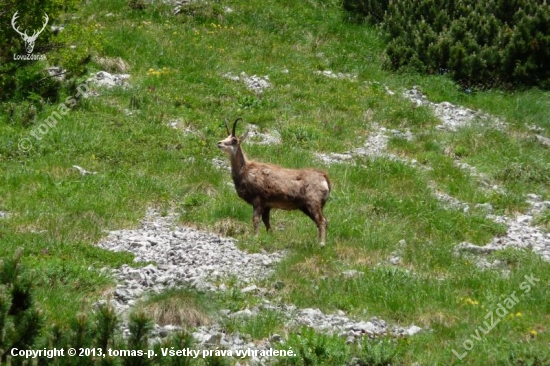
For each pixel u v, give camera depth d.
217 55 95.25
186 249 52.12
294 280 47.62
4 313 27.83
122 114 76.81
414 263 53.25
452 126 87.31
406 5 112.25
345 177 67.75
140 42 93.31
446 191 70.19
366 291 46.84
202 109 81.75
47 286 42.53
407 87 98.25
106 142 69.62
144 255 50.56
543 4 107.56
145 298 41.69
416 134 83.00
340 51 103.94
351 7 114.25
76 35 79.88
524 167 76.00
